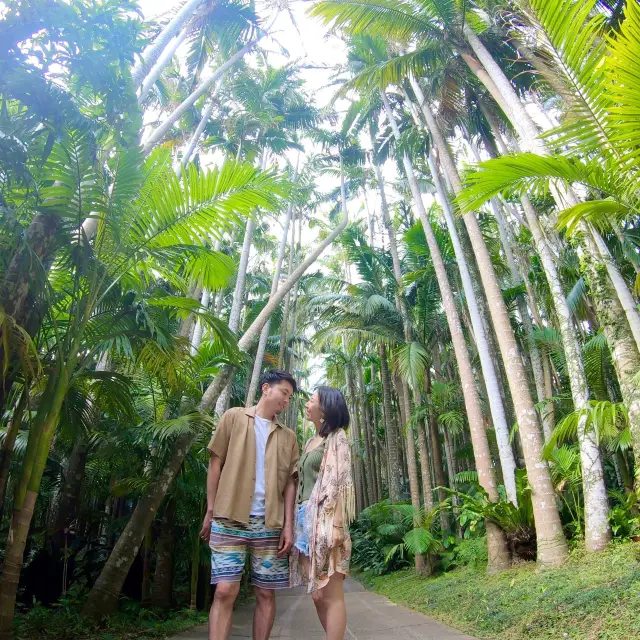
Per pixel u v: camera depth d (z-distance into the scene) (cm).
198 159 1367
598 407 628
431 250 1143
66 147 445
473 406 966
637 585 457
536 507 738
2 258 424
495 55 921
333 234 1207
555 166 459
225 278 639
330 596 263
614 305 573
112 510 1040
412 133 1216
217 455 294
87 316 469
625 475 867
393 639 503
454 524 1351
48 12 388
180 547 785
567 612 465
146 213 532
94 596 584
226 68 908
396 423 2373
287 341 2141
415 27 866
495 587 683
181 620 641
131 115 474
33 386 475
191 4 744
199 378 761
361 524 1733
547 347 1170
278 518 283
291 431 316
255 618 276
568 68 474
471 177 487
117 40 425
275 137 1368
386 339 1391
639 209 451
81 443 761
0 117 402
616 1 592
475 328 988
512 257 1384
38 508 943
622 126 381
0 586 381
